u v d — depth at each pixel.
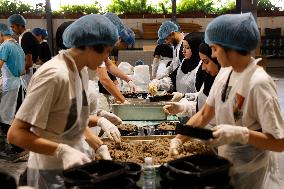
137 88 4.14
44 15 9.33
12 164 4.40
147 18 9.62
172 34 4.59
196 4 9.67
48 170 1.76
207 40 1.69
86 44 1.61
